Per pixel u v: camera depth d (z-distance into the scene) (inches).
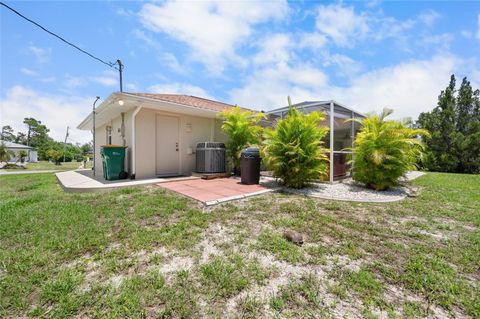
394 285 68.2
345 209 150.6
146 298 60.3
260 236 102.1
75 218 119.6
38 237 96.5
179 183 235.0
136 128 248.4
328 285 67.4
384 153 206.5
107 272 72.7
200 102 368.2
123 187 208.8
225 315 55.4
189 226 112.8
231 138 305.3
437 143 621.3
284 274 73.1
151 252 86.4
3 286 64.4
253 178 231.3
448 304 60.0
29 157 1342.3
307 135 209.2
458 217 135.0
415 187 247.0
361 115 328.8
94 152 337.7
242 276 71.3
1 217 121.1
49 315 54.8
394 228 116.2
